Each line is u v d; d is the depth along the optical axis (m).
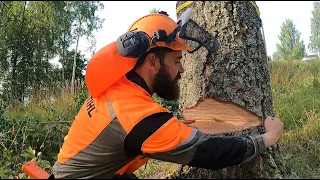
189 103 2.31
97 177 1.92
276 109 3.17
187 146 1.72
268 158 2.14
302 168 2.34
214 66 2.20
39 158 3.11
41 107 5.36
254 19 2.26
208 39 2.14
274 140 1.82
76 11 18.11
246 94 2.19
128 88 1.86
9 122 3.78
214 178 2.15
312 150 2.61
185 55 2.34
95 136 1.85
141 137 1.73
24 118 4.06
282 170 2.20
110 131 1.80
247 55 2.21
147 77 1.93
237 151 1.74
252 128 2.02
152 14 2.00
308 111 3.14
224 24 2.21
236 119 2.01
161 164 2.70
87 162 1.89
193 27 2.19
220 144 1.74
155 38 1.87
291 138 2.77
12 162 2.97
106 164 1.88
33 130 3.62
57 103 5.36
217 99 2.05
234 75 2.19
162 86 1.97
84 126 1.92
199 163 1.74
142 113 1.75
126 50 1.82
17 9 11.98
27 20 12.32
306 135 2.78
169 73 1.96
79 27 17.81
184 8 2.34
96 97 1.92
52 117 4.56
